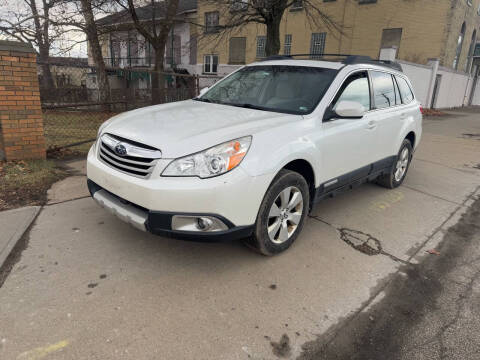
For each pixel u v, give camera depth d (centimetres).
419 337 238
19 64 493
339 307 263
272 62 435
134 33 1839
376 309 263
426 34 2236
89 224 362
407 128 512
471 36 2823
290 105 358
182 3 3012
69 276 277
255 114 334
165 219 258
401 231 400
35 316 233
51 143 695
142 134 284
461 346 232
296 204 324
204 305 254
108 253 312
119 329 226
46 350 207
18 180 460
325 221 411
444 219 442
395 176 537
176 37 2975
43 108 606
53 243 323
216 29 1498
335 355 219
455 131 1288
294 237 335
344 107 334
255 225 290
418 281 304
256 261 314
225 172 260
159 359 206
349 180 406
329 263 321
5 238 323
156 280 279
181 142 266
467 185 598
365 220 422
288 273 300
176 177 257
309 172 340
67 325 227
